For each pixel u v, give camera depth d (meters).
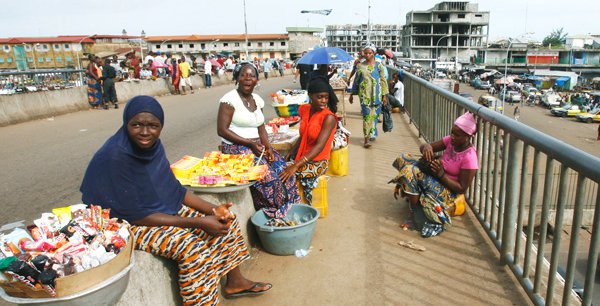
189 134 9.70
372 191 5.15
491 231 3.71
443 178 3.82
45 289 1.65
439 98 6.36
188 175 3.43
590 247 2.15
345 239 3.90
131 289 2.16
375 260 3.50
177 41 86.56
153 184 2.47
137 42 88.31
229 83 28.39
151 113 2.34
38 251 1.82
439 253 3.57
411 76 10.08
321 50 9.76
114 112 13.93
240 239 2.95
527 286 2.91
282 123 6.04
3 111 11.29
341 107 9.98
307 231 3.60
